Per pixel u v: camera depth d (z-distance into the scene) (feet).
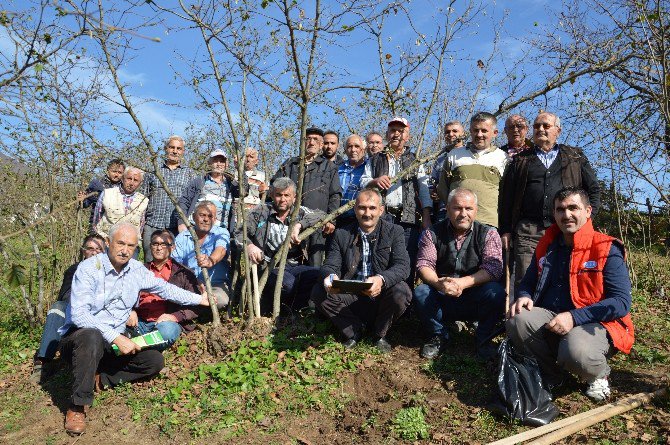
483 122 17.62
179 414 13.80
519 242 16.90
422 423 12.42
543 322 13.41
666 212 22.30
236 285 19.83
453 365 15.23
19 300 24.11
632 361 15.61
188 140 27.32
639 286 24.29
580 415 12.23
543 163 16.88
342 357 15.70
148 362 15.39
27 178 20.74
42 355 16.38
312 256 19.86
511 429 12.14
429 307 15.71
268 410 13.58
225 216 20.79
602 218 25.71
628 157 19.26
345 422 13.00
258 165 26.81
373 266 16.26
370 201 16.03
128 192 21.80
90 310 14.76
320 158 21.47
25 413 14.89
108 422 13.96
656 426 11.86
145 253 22.27
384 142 23.08
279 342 16.55
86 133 16.69
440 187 18.67
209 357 16.51
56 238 21.79
